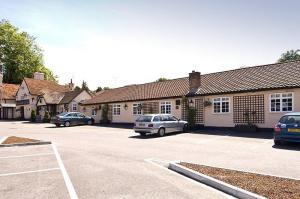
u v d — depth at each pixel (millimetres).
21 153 13227
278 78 22422
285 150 13273
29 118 55719
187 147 14977
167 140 18312
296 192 6469
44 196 6836
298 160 10844
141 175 8812
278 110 21359
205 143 16453
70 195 6895
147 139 19125
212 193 6965
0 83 59500
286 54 59688
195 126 25406
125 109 35094
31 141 16703
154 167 10016
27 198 6695
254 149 13836
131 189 7328
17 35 71438
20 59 70250
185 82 31109
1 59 69625
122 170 9531
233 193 6828
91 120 37656
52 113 50688
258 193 6469
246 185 7125
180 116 27859
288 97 20812
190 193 6961
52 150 14141
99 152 13469
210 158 11680
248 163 10500
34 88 56531
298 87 19922
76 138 20000
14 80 70812
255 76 24812
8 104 60125
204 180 7957
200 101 26281
